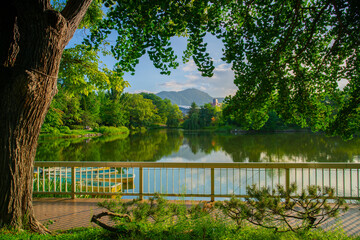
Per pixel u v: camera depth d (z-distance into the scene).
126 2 2.83
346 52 3.45
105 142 28.11
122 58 3.64
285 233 2.45
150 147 24.25
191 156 18.92
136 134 43.75
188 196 4.47
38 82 2.60
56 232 3.03
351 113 3.35
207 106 67.75
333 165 4.12
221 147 23.83
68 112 32.50
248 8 3.41
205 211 2.68
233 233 2.46
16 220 2.77
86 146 23.91
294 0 3.32
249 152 20.03
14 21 2.82
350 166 4.10
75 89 8.15
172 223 2.66
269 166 4.20
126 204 2.73
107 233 2.57
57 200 4.47
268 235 2.42
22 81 2.52
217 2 3.06
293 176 8.95
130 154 19.77
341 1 2.94
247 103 3.62
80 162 4.50
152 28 3.19
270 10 3.38
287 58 3.82
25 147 2.80
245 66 3.46
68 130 32.78
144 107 58.16
